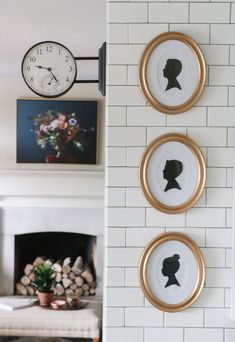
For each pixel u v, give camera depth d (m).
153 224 2.37
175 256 2.37
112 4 2.34
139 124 2.36
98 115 5.77
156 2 2.35
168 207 2.36
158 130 2.37
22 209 5.79
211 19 2.35
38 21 3.92
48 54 3.36
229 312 2.38
